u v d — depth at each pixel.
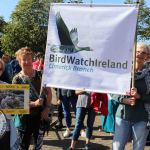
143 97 5.91
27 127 6.41
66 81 5.87
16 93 5.59
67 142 9.57
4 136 5.59
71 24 5.81
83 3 5.76
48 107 6.41
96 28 5.71
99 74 5.74
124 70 5.64
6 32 53.72
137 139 5.97
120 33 5.64
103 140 9.84
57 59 5.89
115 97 5.94
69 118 10.06
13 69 12.92
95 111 8.77
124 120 5.98
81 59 5.80
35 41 51.47
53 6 5.89
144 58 5.97
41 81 6.14
